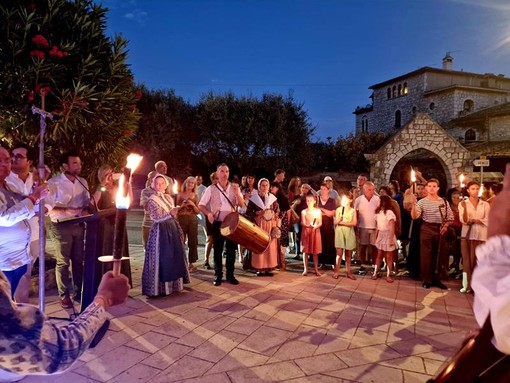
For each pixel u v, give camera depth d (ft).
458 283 22.20
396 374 11.27
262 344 13.20
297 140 80.02
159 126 74.33
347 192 28.48
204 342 13.26
